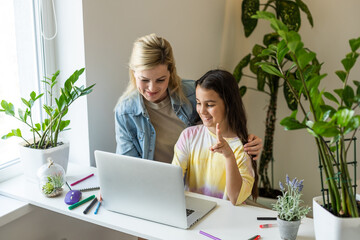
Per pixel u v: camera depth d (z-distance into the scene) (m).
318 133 0.96
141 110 1.84
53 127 1.73
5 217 1.48
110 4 1.96
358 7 2.70
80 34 1.86
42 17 1.88
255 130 3.25
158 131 1.95
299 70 1.01
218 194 1.67
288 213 1.19
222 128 1.66
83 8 1.83
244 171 1.60
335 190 1.08
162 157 1.99
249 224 1.35
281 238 1.24
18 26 1.83
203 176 1.71
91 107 1.96
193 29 2.61
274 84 2.80
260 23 3.04
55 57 1.97
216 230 1.31
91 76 1.93
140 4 2.15
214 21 2.83
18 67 1.86
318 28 2.84
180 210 1.29
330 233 1.08
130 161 1.33
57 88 2.01
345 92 1.03
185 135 1.75
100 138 2.06
